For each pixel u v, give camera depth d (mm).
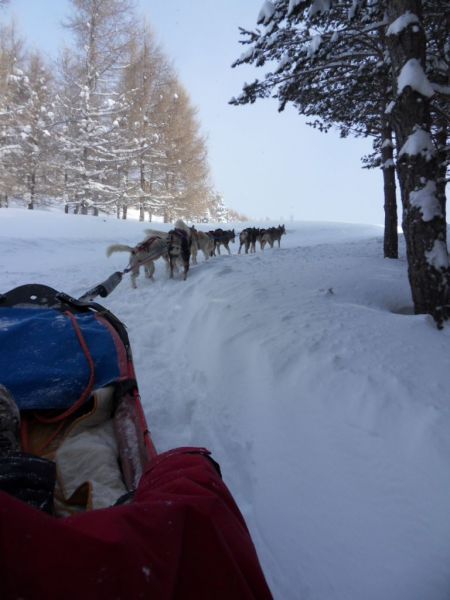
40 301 4086
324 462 3064
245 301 6297
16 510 822
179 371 5059
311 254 14539
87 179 36562
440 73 7898
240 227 34031
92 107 36219
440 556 2270
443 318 5555
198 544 1027
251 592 1030
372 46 8156
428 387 3590
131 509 1005
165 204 42094
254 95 8844
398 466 2844
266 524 2707
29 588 780
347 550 2453
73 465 2361
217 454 3396
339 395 3582
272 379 4086
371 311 5855
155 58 40375
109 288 4734
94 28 36281
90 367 2959
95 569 832
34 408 2723
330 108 11070
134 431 2510
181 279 9641
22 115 35500
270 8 6977
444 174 8875
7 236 17203
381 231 32938
